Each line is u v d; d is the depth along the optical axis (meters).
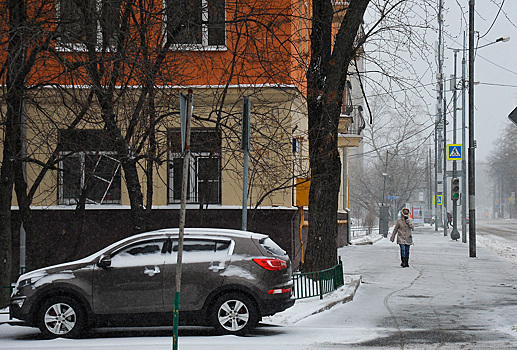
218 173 18.78
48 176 19.36
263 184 17.11
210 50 18.80
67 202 19.69
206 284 11.11
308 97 17.55
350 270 23.34
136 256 11.32
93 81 12.61
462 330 11.52
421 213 84.94
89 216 19.70
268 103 17.05
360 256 29.91
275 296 11.12
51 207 19.53
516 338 10.59
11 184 14.11
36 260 15.28
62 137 14.00
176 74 14.91
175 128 18.11
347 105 29.09
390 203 75.44
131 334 11.50
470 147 30.34
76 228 19.64
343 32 17.55
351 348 9.66
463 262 26.92
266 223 19.59
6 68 12.44
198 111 18.89
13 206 19.55
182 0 14.34
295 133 20.58
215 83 18.80
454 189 43.94
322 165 17.97
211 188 19.80
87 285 11.13
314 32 17.62
